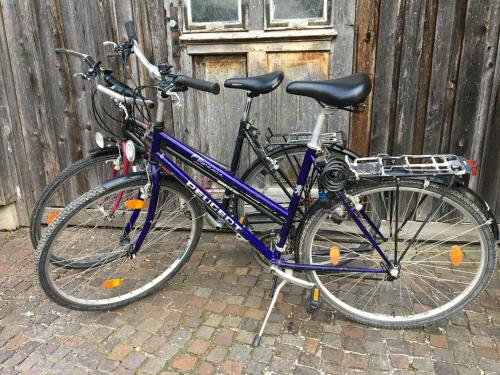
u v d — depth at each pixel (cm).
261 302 242
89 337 217
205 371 196
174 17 272
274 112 287
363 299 242
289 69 276
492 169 272
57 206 328
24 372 197
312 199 217
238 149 251
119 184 215
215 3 268
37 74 300
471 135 268
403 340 213
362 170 193
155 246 279
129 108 224
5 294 253
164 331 221
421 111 269
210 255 289
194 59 283
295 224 221
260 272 271
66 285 255
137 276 267
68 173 256
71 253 261
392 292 248
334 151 234
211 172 221
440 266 266
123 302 238
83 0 279
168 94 202
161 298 246
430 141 273
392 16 254
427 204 279
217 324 225
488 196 278
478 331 217
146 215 232
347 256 223
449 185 192
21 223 337
